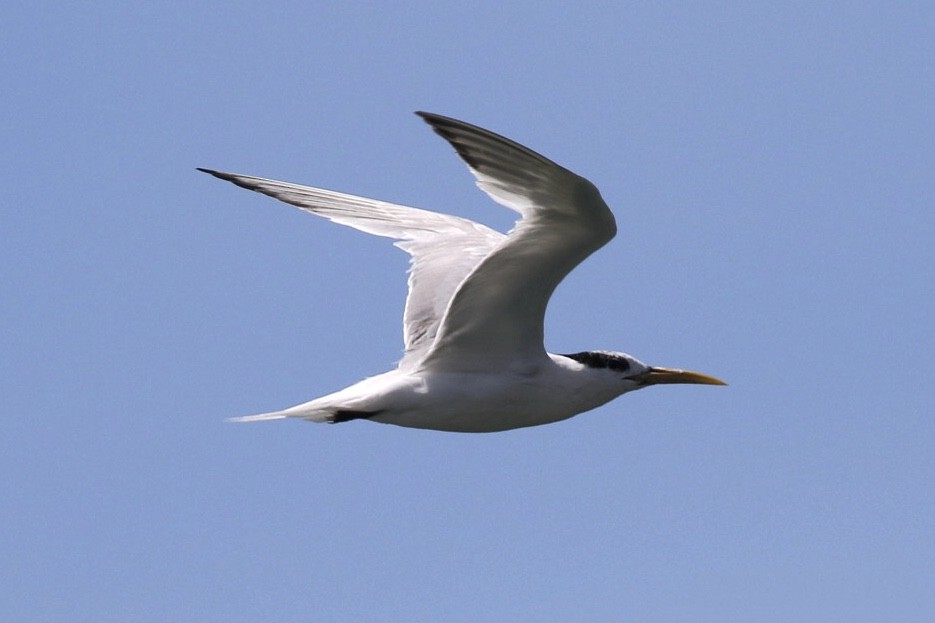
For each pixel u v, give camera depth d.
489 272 13.54
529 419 14.88
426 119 11.91
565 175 12.20
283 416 14.18
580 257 13.35
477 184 12.41
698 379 15.85
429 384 14.34
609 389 15.38
